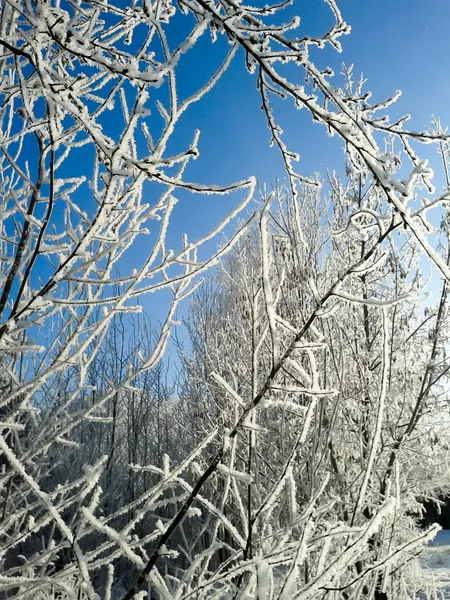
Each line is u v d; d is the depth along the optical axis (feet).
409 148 5.89
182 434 38.24
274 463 12.98
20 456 6.57
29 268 5.21
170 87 4.77
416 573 16.14
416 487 17.78
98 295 6.29
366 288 17.44
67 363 5.66
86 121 4.60
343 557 5.08
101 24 6.53
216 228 5.71
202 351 31.09
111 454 34.55
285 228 17.19
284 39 5.46
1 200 7.11
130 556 4.65
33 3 5.33
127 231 5.75
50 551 5.61
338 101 5.52
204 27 4.80
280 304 14.55
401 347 17.62
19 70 4.58
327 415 10.80
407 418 17.40
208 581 5.06
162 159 4.56
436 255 4.70
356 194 18.21
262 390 5.06
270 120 6.40
